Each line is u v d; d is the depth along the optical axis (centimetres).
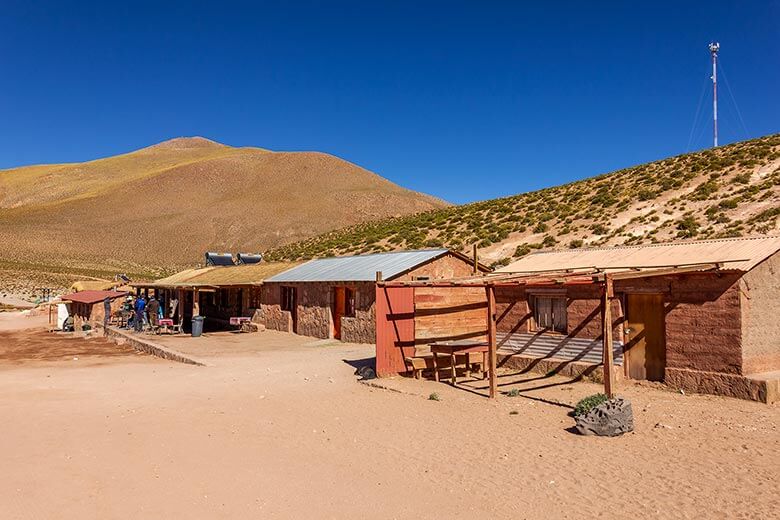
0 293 6303
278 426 1052
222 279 3394
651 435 958
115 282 4753
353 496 713
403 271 2209
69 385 1484
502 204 5847
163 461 842
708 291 1238
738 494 700
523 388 1362
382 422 1080
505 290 1655
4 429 1016
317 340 2477
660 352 1322
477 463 837
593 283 1138
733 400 1170
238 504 684
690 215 4025
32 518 633
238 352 2133
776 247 1271
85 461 837
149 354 2239
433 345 1496
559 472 791
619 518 639
